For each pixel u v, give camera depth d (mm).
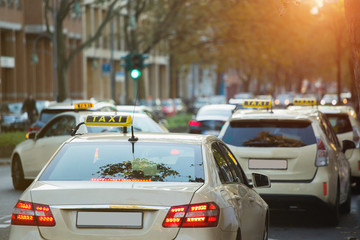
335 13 63688
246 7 69875
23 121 66000
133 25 72500
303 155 17750
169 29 73688
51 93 104125
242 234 10445
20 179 26078
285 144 17922
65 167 10109
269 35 70188
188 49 76062
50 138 24938
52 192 9344
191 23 73500
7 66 92812
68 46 110625
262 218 12266
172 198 9156
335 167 18312
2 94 94750
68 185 9508
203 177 9820
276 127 18297
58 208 9211
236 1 70312
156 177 9773
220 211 9352
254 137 18188
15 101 95125
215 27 74625
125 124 10695
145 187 9305
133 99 114188
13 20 93938
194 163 10047
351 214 20562
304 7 64312
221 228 9305
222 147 11844
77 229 9156
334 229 17875
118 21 126938
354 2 14312
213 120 41969
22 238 9234
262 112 18875
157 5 73812
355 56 14438
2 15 91312
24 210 9328
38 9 97375
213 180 9898
